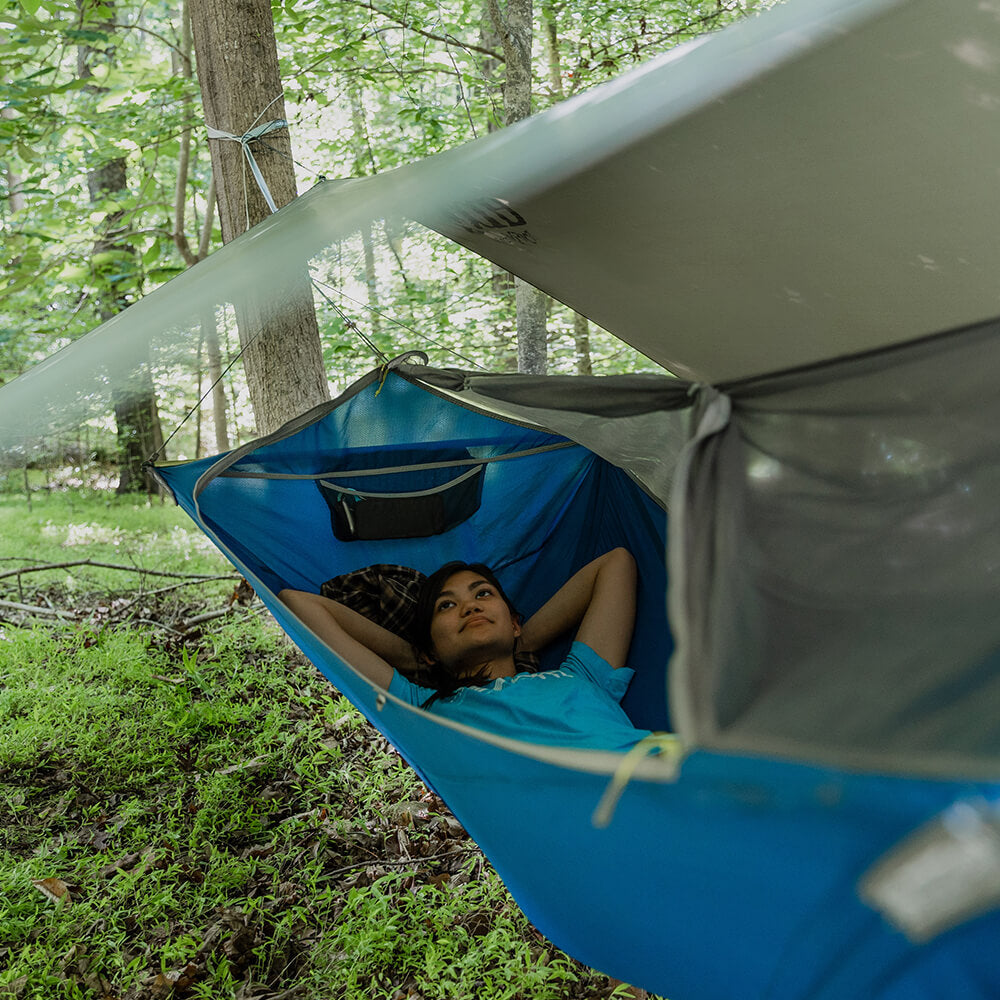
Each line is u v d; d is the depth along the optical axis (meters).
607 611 3.24
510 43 6.07
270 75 4.46
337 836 3.32
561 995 2.54
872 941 1.55
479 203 2.84
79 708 4.24
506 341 8.55
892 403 1.70
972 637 1.30
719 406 1.82
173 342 3.06
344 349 7.16
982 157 2.42
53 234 7.01
